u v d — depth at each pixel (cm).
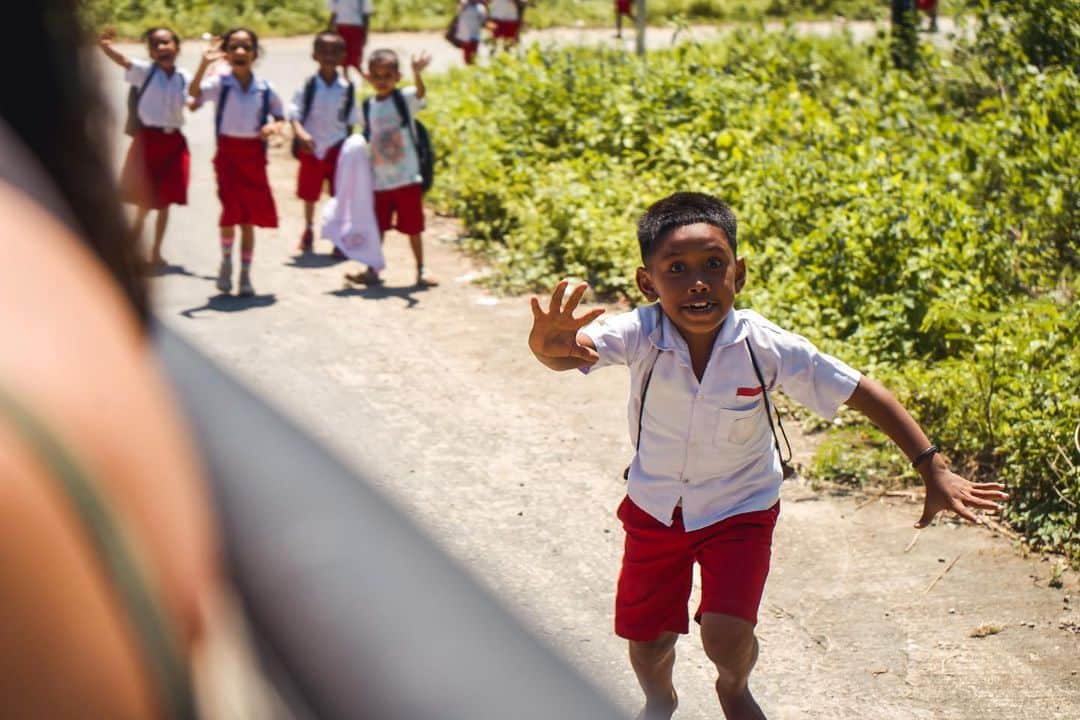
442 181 1082
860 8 2177
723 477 346
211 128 1388
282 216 1066
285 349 722
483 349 729
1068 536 490
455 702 38
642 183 940
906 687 405
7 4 49
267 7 2281
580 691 42
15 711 33
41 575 33
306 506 44
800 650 427
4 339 35
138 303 48
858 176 816
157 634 35
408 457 576
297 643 38
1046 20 990
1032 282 723
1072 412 535
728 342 341
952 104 1012
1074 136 821
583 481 557
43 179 46
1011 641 430
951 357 621
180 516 37
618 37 1556
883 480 549
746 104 1043
